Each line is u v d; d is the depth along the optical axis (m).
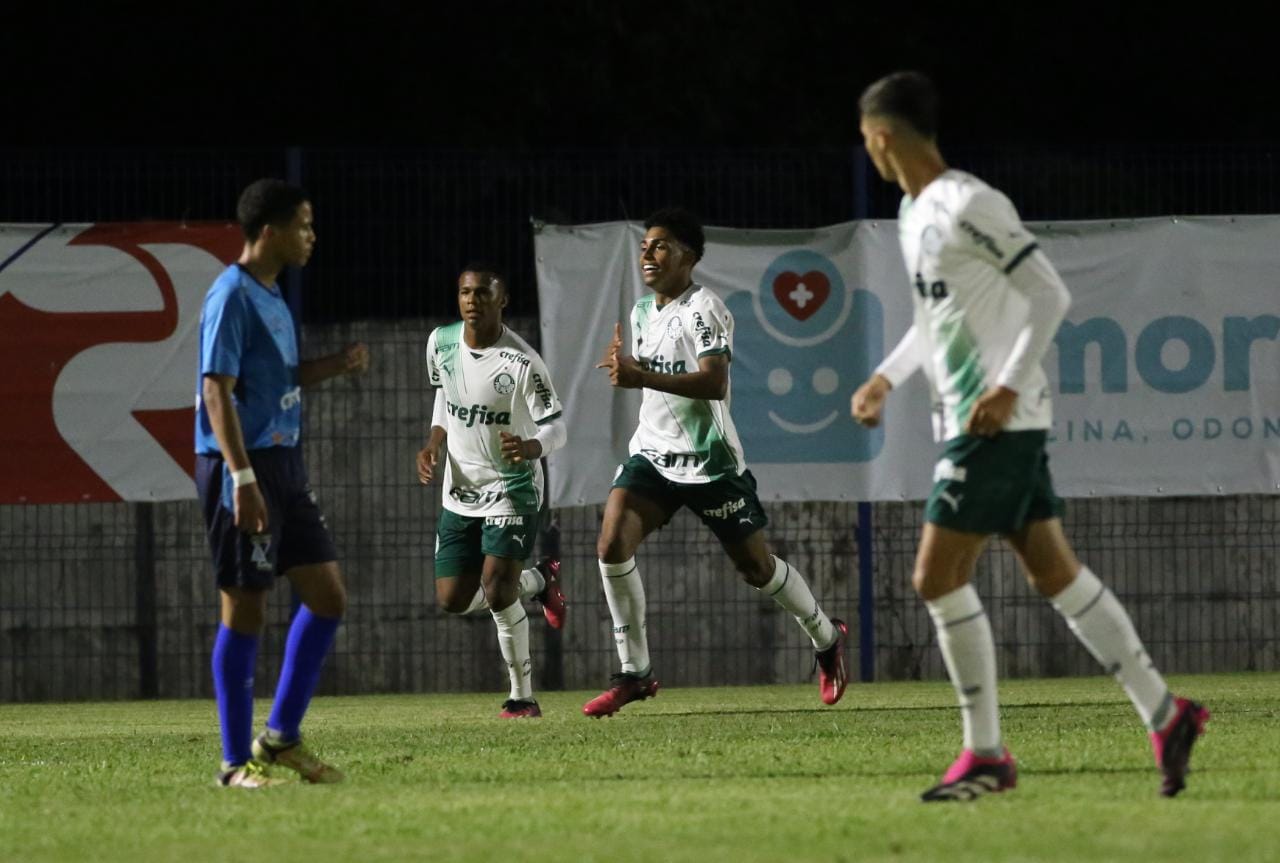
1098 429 43.31
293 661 22.61
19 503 42.06
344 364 22.97
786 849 16.27
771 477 42.88
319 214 43.81
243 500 21.42
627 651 33.91
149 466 42.25
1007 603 44.88
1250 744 25.20
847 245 42.91
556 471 42.59
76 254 42.06
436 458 35.06
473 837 17.45
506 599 34.59
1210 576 45.06
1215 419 43.53
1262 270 43.56
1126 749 24.48
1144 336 43.38
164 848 17.25
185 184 43.59
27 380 42.03
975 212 18.47
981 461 18.77
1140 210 49.78
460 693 44.03
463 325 34.59
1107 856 15.41
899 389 43.09
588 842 16.95
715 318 32.31
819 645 34.56
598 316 42.69
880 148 19.30
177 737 32.25
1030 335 18.33
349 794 21.09
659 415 33.34
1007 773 19.53
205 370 21.64
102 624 43.81
